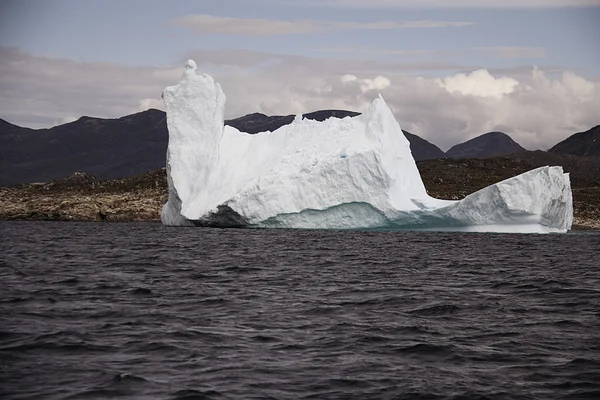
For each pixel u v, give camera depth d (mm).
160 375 15094
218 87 82812
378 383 14781
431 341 18781
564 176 71938
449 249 54219
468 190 153000
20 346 17328
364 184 70688
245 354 17047
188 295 26797
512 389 14438
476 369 16016
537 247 58188
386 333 19844
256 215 71812
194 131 80688
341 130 75688
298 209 71500
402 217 71062
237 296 26766
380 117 75125
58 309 22922
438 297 27375
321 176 71250
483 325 21297
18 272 33938
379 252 50219
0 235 66938
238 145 81000
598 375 15492
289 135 77875
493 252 52219
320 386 14523
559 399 13805
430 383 14820
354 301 25953
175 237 63812
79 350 17172
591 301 26547
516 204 66188
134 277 32719
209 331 19656
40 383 14344
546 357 17141
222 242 57531
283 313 22969
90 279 31484
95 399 13406
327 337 19172
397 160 75062
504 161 191375
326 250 51094
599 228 110312
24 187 161250
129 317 21688
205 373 15312
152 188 150250
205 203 76500
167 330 19703
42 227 84812
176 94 81062
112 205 120312
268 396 13797
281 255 46469
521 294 28609
